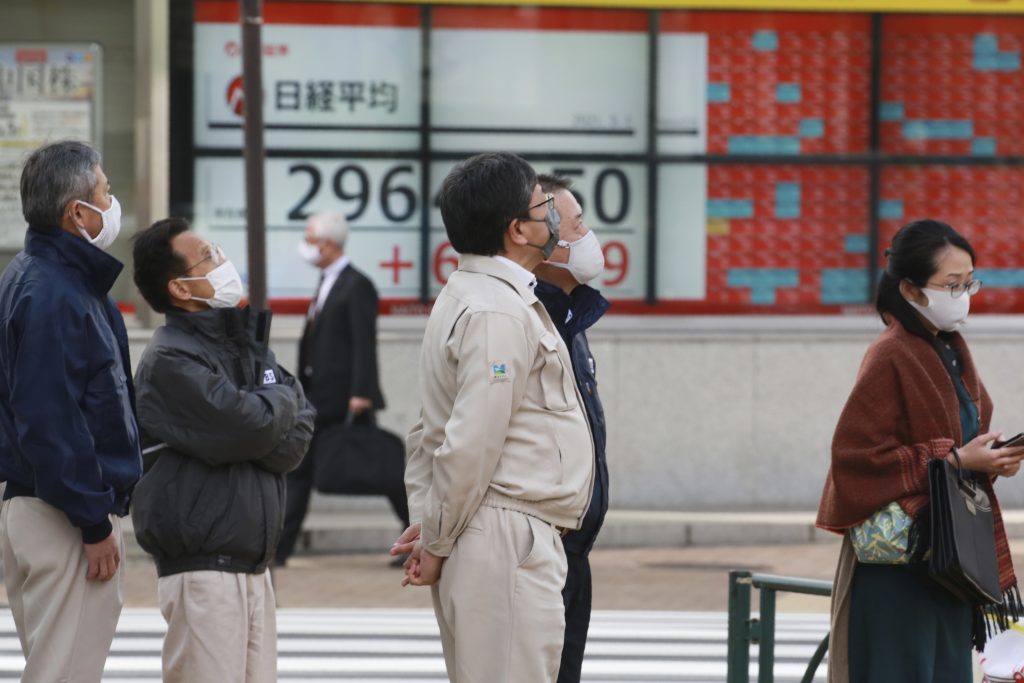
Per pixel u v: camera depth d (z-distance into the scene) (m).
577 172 26.81
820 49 27.02
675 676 16.30
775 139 27.05
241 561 10.98
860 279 27.30
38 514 10.23
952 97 27.28
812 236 27.19
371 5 26.31
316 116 26.33
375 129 26.42
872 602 10.40
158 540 10.82
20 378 9.91
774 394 26.91
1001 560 10.48
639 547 24.66
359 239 26.48
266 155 26.28
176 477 10.84
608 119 26.77
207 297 11.12
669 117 26.86
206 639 10.78
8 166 25.95
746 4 26.80
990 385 27.20
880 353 10.37
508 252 9.20
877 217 27.27
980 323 27.42
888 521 10.17
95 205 10.32
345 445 21.50
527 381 9.01
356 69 26.36
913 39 27.16
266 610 11.39
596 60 26.72
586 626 10.35
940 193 27.34
